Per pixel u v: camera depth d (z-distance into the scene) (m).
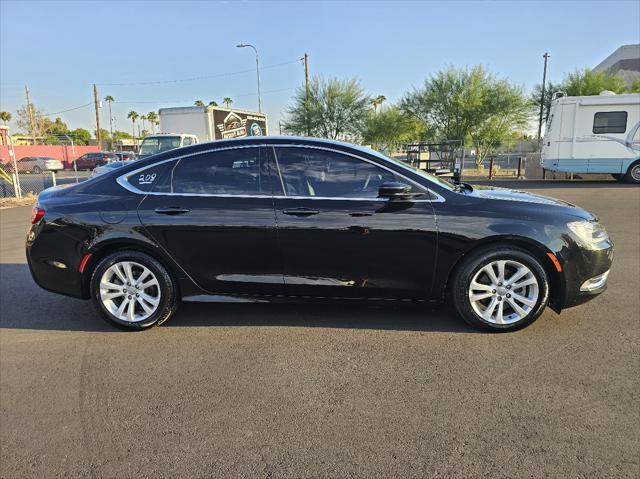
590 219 3.90
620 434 2.57
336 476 2.32
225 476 2.35
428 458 2.43
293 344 3.80
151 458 2.51
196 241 3.98
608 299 4.68
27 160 36.00
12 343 4.00
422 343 3.75
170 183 4.09
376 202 3.82
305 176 3.95
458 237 3.75
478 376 3.22
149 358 3.64
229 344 3.84
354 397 3.01
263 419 2.81
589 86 28.14
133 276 4.13
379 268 3.87
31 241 4.21
